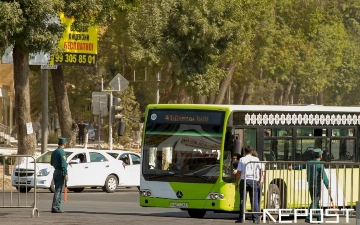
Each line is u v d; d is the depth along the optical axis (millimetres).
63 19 88188
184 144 52656
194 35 96562
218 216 57969
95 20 83562
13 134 158375
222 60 109562
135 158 83562
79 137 149250
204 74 98688
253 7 107438
